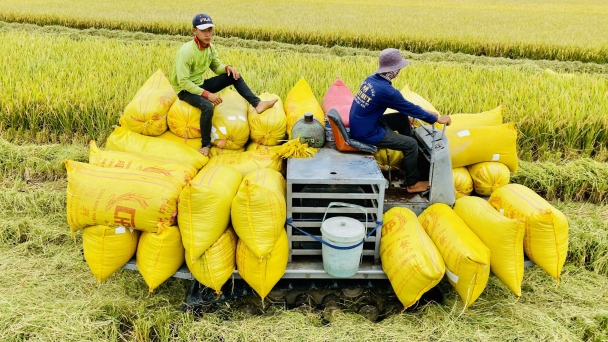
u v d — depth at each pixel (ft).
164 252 10.94
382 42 50.88
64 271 12.89
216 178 11.21
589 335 11.18
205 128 13.79
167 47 40.16
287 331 10.90
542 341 10.73
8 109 21.20
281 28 54.13
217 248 10.91
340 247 10.60
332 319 11.32
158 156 13.61
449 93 24.49
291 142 12.39
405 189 13.52
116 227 11.02
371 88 11.82
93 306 11.51
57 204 15.69
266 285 11.10
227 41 48.39
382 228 12.00
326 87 24.76
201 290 11.72
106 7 72.54
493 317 11.43
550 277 12.85
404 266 10.79
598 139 20.81
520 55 48.14
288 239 11.62
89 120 21.13
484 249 11.05
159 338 10.85
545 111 21.42
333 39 52.03
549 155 19.93
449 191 12.73
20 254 13.62
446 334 10.81
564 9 92.48
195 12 69.26
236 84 15.10
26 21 59.82
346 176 11.04
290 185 11.03
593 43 48.19
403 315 11.43
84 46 36.37
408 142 12.42
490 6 97.76
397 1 106.63
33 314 11.08
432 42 50.11
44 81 24.00
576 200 17.63
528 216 11.32
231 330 10.89
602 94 25.35
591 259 13.83
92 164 12.46
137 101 13.96
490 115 15.90
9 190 16.35
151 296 12.01
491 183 14.37
